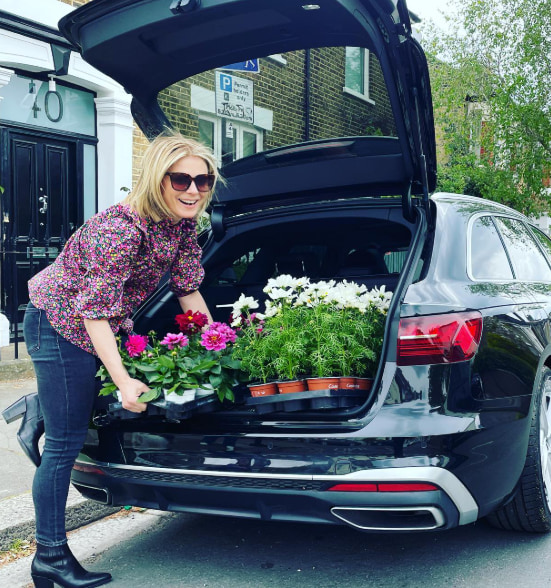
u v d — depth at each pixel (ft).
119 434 9.25
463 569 9.40
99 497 9.72
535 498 9.87
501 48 41.37
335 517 8.11
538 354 10.09
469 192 43.45
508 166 42.11
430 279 9.07
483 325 8.93
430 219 10.27
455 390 8.30
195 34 10.14
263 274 13.43
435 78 42.11
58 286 8.70
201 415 8.93
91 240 8.32
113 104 27.48
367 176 11.06
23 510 11.31
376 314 9.49
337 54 11.73
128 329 9.76
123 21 9.68
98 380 9.80
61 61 25.03
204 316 9.56
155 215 8.54
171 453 8.85
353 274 12.50
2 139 24.40
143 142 29.35
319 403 8.41
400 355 8.29
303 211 11.98
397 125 9.61
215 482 8.52
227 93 13.46
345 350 8.73
